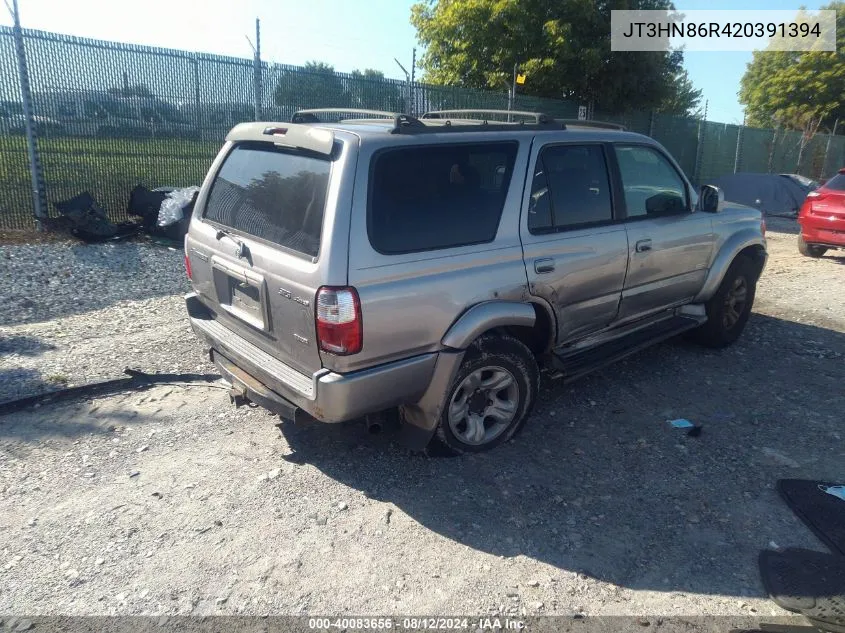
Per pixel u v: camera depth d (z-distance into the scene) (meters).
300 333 3.34
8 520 3.32
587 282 4.36
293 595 2.88
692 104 45.03
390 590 2.92
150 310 6.53
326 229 3.19
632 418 4.59
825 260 10.65
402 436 3.82
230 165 4.17
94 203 8.83
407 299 3.36
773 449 4.20
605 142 4.61
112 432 4.23
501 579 3.00
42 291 6.80
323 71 10.94
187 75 9.63
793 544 3.26
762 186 18.00
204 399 4.71
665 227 4.96
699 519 3.45
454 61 17.53
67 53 8.61
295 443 4.14
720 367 5.59
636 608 2.84
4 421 4.31
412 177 3.46
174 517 3.39
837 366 5.66
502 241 3.82
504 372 3.97
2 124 8.31
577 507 3.54
